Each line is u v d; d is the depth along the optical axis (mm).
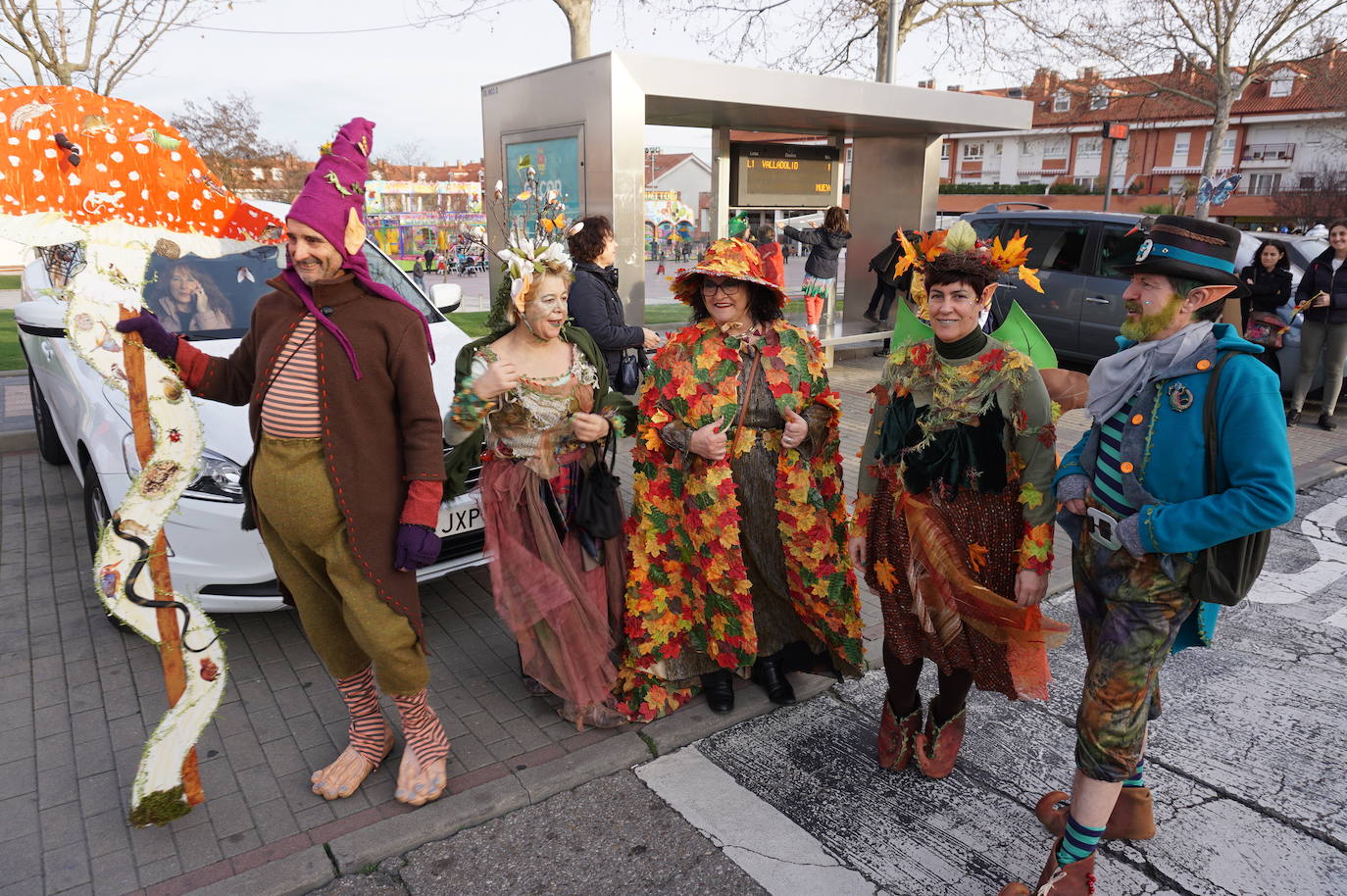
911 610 2658
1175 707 3395
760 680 3430
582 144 7102
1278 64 26375
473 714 3221
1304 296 7590
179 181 2348
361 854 2486
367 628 2480
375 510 2418
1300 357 7707
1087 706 2166
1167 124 46156
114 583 2367
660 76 6984
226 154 32750
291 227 2209
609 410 3029
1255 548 1993
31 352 5262
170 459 2389
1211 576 2000
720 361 2945
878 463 2650
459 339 4352
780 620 3332
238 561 3318
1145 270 2025
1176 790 2871
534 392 2824
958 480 2451
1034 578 2395
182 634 2484
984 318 2537
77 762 2889
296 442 2357
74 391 4141
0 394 7996
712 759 3018
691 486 2996
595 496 2982
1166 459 2023
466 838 2615
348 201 2279
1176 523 1948
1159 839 2631
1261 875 2484
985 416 2391
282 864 2432
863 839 2627
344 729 3107
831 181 10469
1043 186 46281
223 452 3340
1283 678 3621
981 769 2980
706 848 2582
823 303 10422
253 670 3492
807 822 2697
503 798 2729
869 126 9734
